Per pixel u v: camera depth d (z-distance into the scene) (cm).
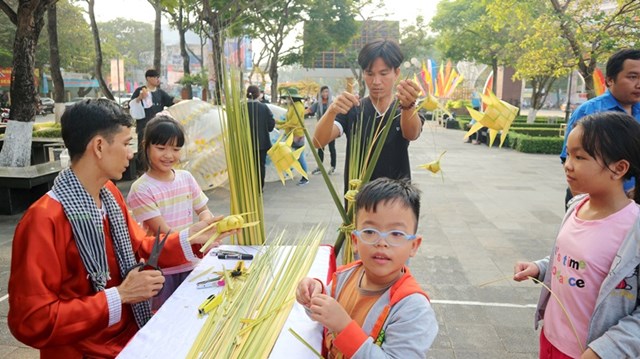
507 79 3111
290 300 172
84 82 4350
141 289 171
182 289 190
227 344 147
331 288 170
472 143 1661
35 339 157
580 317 167
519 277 199
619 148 155
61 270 168
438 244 518
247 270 201
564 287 173
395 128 251
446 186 852
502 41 1908
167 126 265
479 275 430
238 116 232
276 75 1825
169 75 3641
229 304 171
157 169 271
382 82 244
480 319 347
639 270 151
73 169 178
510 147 1512
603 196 164
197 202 296
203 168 694
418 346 137
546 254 491
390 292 150
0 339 311
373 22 1962
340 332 137
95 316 163
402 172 258
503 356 300
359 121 254
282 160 204
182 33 1251
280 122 219
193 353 145
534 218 630
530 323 342
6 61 2741
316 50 1989
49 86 4056
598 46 990
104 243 180
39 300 157
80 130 172
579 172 163
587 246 165
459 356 299
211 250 231
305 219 619
